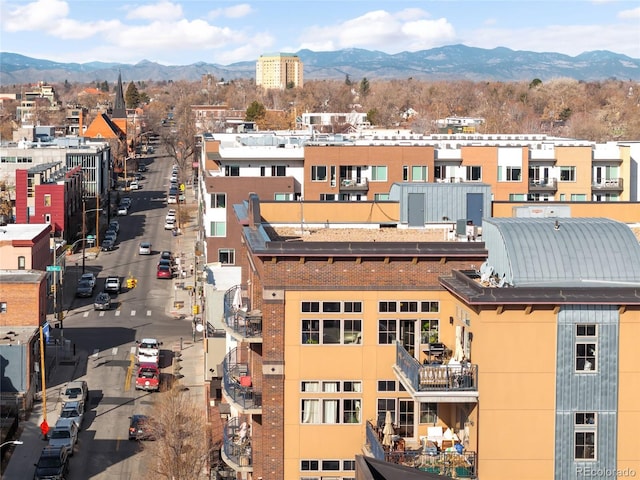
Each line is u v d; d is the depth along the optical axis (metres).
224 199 102.88
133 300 122.56
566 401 35.25
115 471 66.69
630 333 35.22
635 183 110.50
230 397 44.06
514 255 36.88
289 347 39.91
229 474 61.53
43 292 91.94
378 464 30.64
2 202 181.62
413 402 40.16
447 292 39.88
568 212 52.47
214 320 80.25
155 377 84.94
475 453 35.31
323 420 40.22
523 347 35.09
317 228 51.06
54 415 77.81
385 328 40.06
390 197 55.62
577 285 36.22
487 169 104.88
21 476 65.69
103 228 176.12
